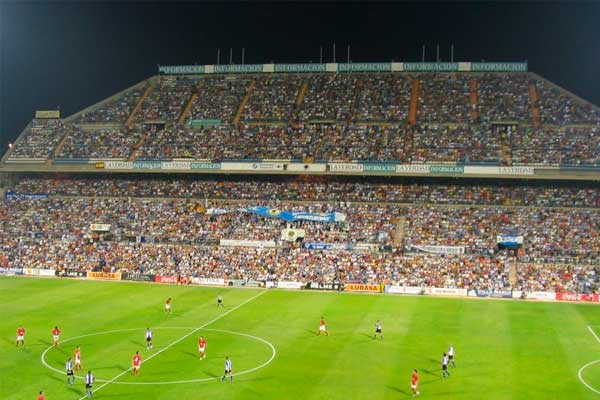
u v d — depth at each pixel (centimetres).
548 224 10706
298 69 14562
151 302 8719
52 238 11631
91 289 9638
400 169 11569
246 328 7275
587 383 5425
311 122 12988
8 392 5109
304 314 8031
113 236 11562
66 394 5066
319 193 12031
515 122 12281
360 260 10312
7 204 12644
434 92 13400
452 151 11781
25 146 13388
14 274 10912
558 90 13075
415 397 5022
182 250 11031
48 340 6681
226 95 14112
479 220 10981
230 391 5141
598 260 9825
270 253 10712
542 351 6394
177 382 5359
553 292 9219
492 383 5394
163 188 12650
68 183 13050
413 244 10538
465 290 9431
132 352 6250
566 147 11544
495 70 13800
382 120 12788
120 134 13362
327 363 5922
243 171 12119
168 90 14538
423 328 7331
